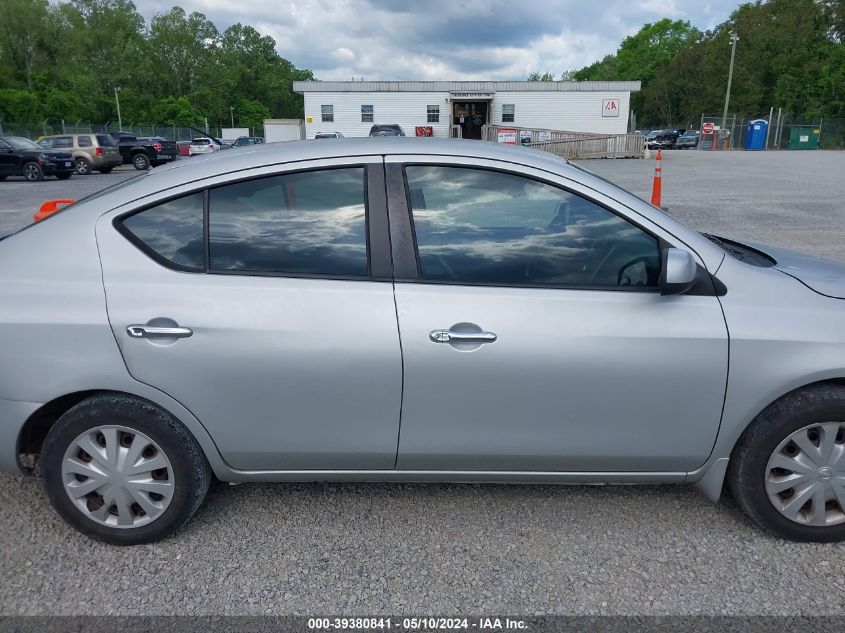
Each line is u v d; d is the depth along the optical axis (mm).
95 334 2504
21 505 3021
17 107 56156
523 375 2510
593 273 2590
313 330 2500
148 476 2625
